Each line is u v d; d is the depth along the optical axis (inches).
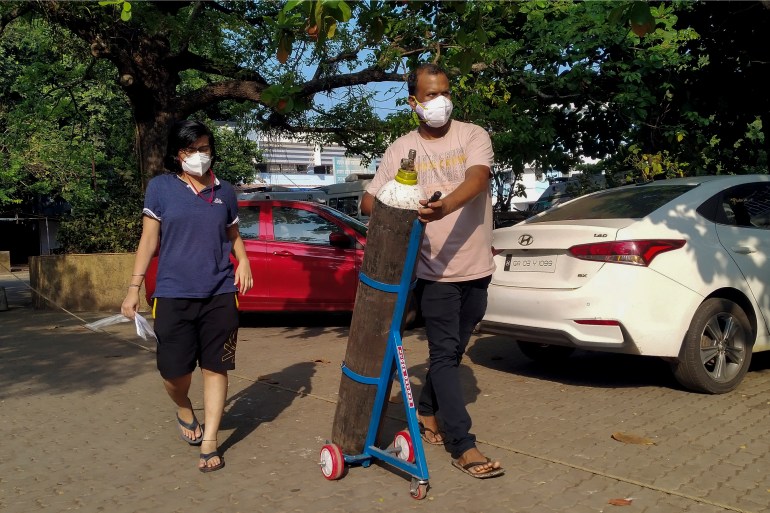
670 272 200.4
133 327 361.1
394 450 154.0
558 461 154.5
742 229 218.7
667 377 231.8
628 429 176.2
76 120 903.1
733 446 162.1
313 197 810.8
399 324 143.6
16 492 146.1
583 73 424.8
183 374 160.7
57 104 612.4
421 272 149.6
